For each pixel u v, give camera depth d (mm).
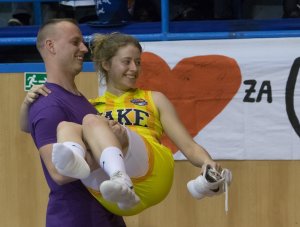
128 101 4977
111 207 4277
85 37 6410
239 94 6199
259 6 8227
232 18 7879
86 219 4273
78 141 3834
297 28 6652
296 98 6141
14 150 6484
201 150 4602
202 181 4074
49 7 8562
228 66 6188
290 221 6242
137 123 4836
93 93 6332
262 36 6199
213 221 6309
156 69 6266
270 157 6207
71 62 4332
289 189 6223
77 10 8578
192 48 6223
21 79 6426
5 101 6449
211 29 6734
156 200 4398
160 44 6246
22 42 6449
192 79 6242
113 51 4984
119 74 4988
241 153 6230
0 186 6523
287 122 6164
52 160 3672
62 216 4266
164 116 4887
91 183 4133
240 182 6270
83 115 4281
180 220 6332
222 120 6234
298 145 6164
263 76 6160
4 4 8891
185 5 7938
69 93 4332
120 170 3672
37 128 4121
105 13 6875
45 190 6480
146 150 4188
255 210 6270
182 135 4754
